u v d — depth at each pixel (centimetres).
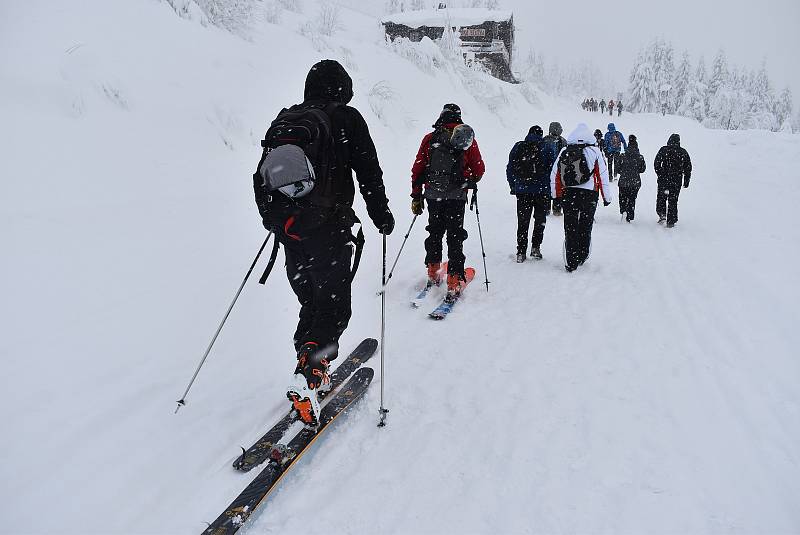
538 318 502
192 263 559
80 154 671
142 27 1030
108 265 510
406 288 579
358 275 614
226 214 695
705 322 484
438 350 432
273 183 276
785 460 288
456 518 251
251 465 282
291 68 1333
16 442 286
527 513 253
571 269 652
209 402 343
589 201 639
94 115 746
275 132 291
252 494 253
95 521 244
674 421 326
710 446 301
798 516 247
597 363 407
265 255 620
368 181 312
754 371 389
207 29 1245
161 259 548
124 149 725
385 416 332
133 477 273
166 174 725
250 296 516
